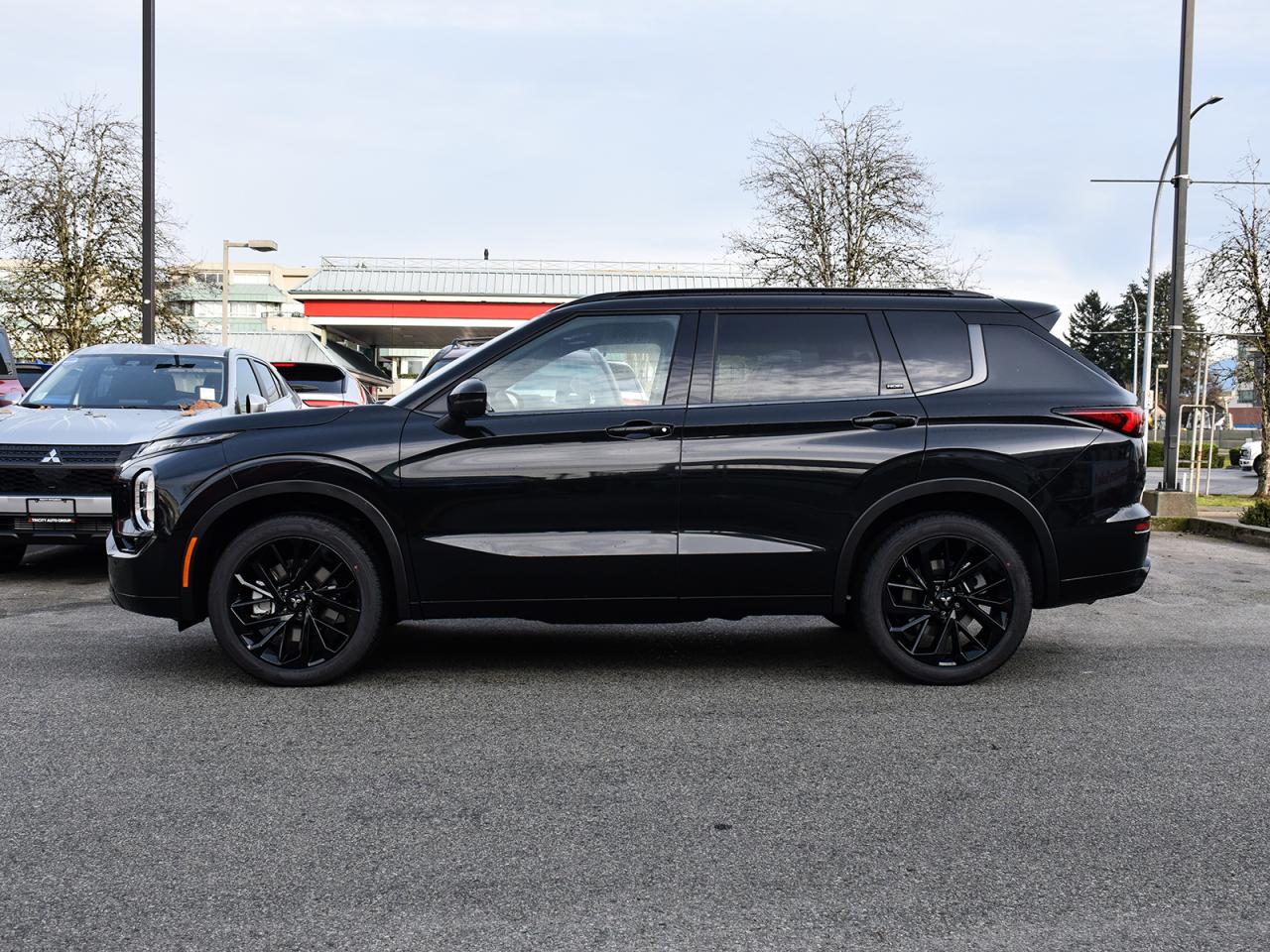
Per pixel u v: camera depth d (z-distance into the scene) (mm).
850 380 4953
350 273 50438
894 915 2670
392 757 3871
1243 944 2529
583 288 50219
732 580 4832
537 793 3510
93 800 3416
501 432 4793
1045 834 3193
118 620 6363
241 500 4754
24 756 3846
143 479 4871
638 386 4902
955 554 4973
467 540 4777
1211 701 4695
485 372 4930
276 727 4223
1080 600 5016
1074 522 4926
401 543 4770
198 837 3131
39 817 3271
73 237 28875
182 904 2703
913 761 3859
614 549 4773
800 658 5504
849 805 3418
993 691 4848
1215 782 3646
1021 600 4910
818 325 5020
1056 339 5133
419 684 4914
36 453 7355
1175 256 13555
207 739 4062
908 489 4848
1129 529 4988
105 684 4852
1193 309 19031
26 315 28891
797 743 4062
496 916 2650
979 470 4863
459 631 6195
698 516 4812
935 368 4996
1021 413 4934
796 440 4836
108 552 4977
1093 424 4973
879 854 3043
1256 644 5941
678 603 4855
